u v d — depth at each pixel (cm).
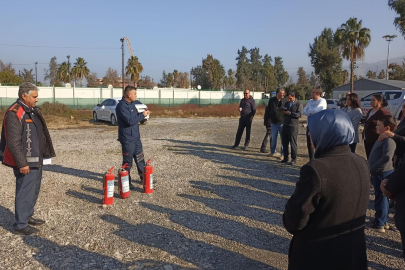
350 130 197
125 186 541
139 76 5947
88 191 582
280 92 887
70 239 393
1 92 4319
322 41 5566
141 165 607
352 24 3722
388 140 404
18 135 383
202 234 415
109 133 1415
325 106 693
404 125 417
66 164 794
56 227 426
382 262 356
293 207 188
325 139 196
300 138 1308
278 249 383
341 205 186
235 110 2994
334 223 187
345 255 188
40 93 4588
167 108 3297
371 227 439
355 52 3791
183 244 386
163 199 545
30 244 379
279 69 8681
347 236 190
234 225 446
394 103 1769
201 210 498
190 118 2619
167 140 1209
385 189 264
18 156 379
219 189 607
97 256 354
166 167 778
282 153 880
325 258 189
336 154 196
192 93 5512
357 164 198
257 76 8219
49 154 439
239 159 880
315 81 9256
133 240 393
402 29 3200
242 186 630
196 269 334
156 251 368
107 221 448
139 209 496
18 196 399
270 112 913
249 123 1010
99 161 834
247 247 385
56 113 2355
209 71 7694
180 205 518
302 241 198
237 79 8175
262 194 584
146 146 1068
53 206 502
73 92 4800
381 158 408
